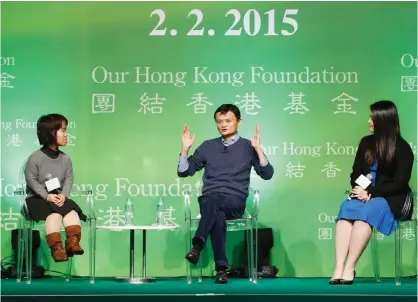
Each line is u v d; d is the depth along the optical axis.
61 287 6.20
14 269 7.01
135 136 7.27
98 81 7.29
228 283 6.41
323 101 7.27
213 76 7.27
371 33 7.29
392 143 6.30
